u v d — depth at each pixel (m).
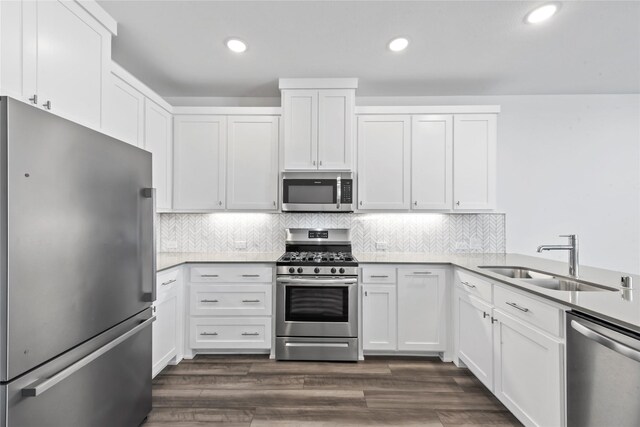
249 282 2.68
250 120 2.95
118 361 1.54
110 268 1.45
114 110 2.08
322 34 2.15
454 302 2.57
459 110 2.90
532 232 3.16
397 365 2.55
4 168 0.99
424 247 3.17
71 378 1.24
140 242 1.69
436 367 2.51
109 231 1.45
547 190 3.16
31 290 1.06
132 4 1.82
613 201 3.14
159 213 3.13
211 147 2.95
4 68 1.23
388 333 2.65
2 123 0.99
